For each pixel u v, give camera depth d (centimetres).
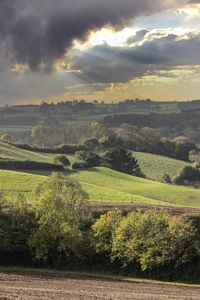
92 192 11831
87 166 16388
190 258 5906
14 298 3484
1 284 4466
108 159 17500
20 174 12862
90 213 7181
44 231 6488
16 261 6631
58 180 7706
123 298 3928
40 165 14775
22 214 6856
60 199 6831
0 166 14125
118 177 15488
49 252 6544
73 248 6397
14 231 6712
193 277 5812
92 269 6378
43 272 5972
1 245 6569
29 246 6600
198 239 6103
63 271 6259
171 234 6088
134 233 6222
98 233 6506
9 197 10344
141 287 4962
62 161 15825
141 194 13025
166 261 5966
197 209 7769
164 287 5091
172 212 7288
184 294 4519
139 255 6069
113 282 5328
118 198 11156
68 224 6562
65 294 3988
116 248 6222
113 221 6631
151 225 6247
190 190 13812
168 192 13350
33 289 4188
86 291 4325
